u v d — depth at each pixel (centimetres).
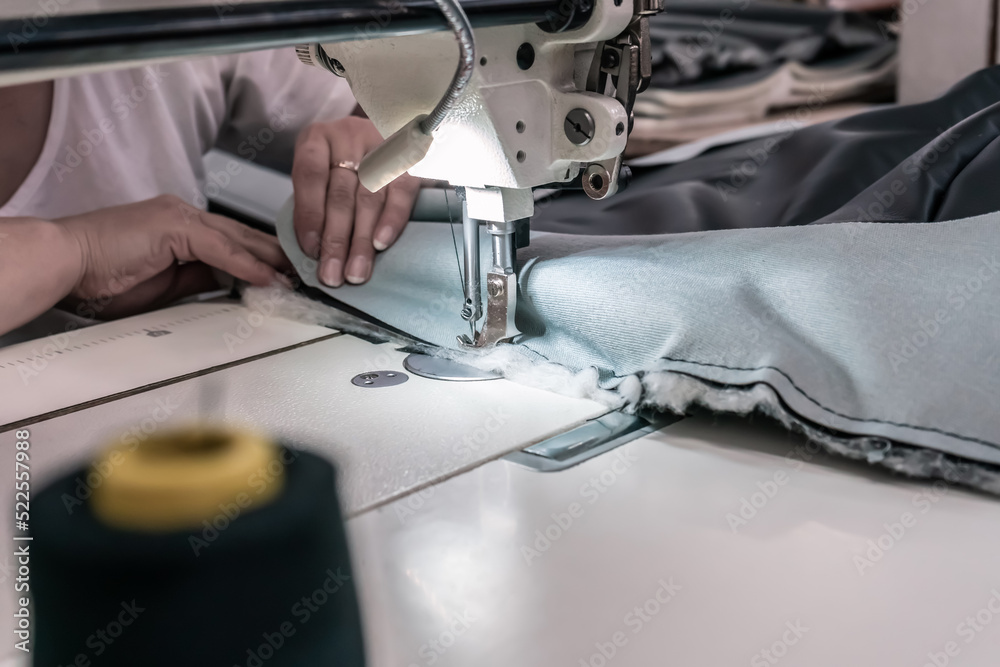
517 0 65
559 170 76
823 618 46
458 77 60
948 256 68
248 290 108
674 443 68
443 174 77
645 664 43
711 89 191
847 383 65
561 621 47
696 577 50
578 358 80
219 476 34
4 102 132
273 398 77
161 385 81
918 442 59
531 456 66
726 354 67
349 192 106
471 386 79
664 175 127
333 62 80
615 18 68
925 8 156
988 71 111
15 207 136
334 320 98
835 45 192
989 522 56
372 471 63
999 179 80
